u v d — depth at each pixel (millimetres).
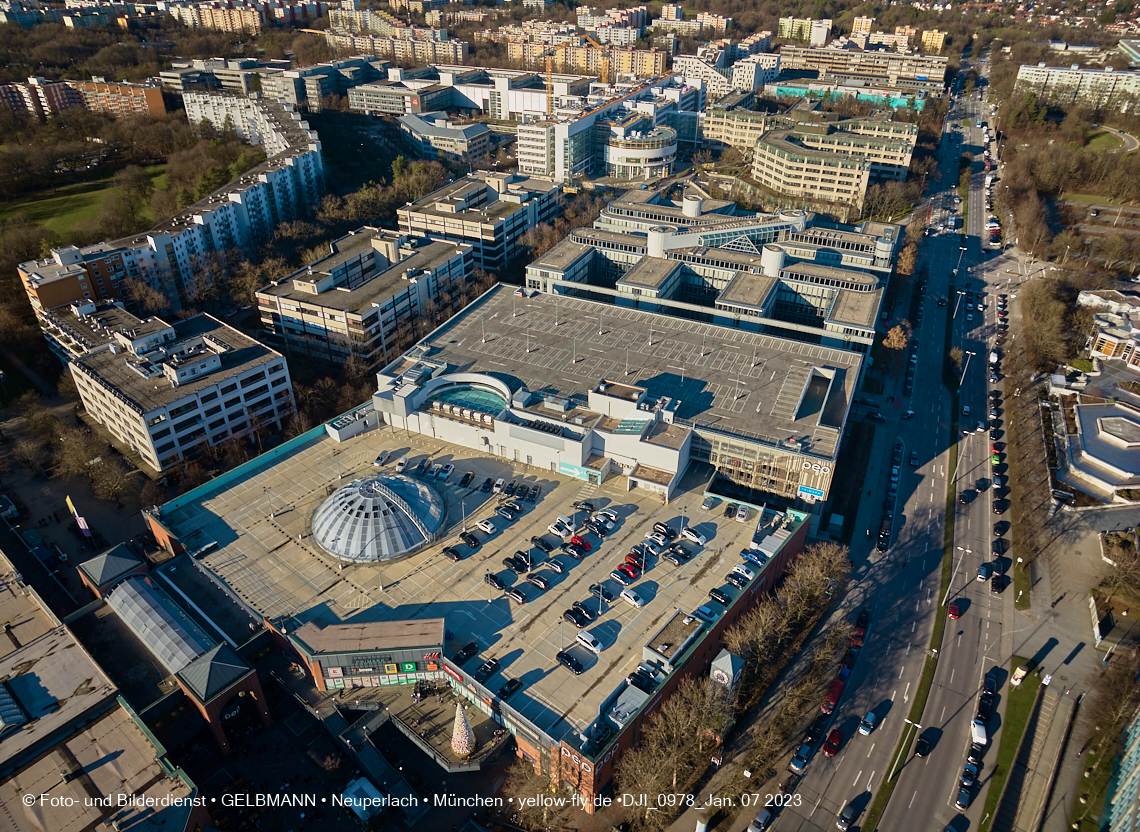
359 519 174250
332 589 165750
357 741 145000
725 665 148250
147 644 151625
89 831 119562
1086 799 140125
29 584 175500
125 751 132125
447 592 165250
